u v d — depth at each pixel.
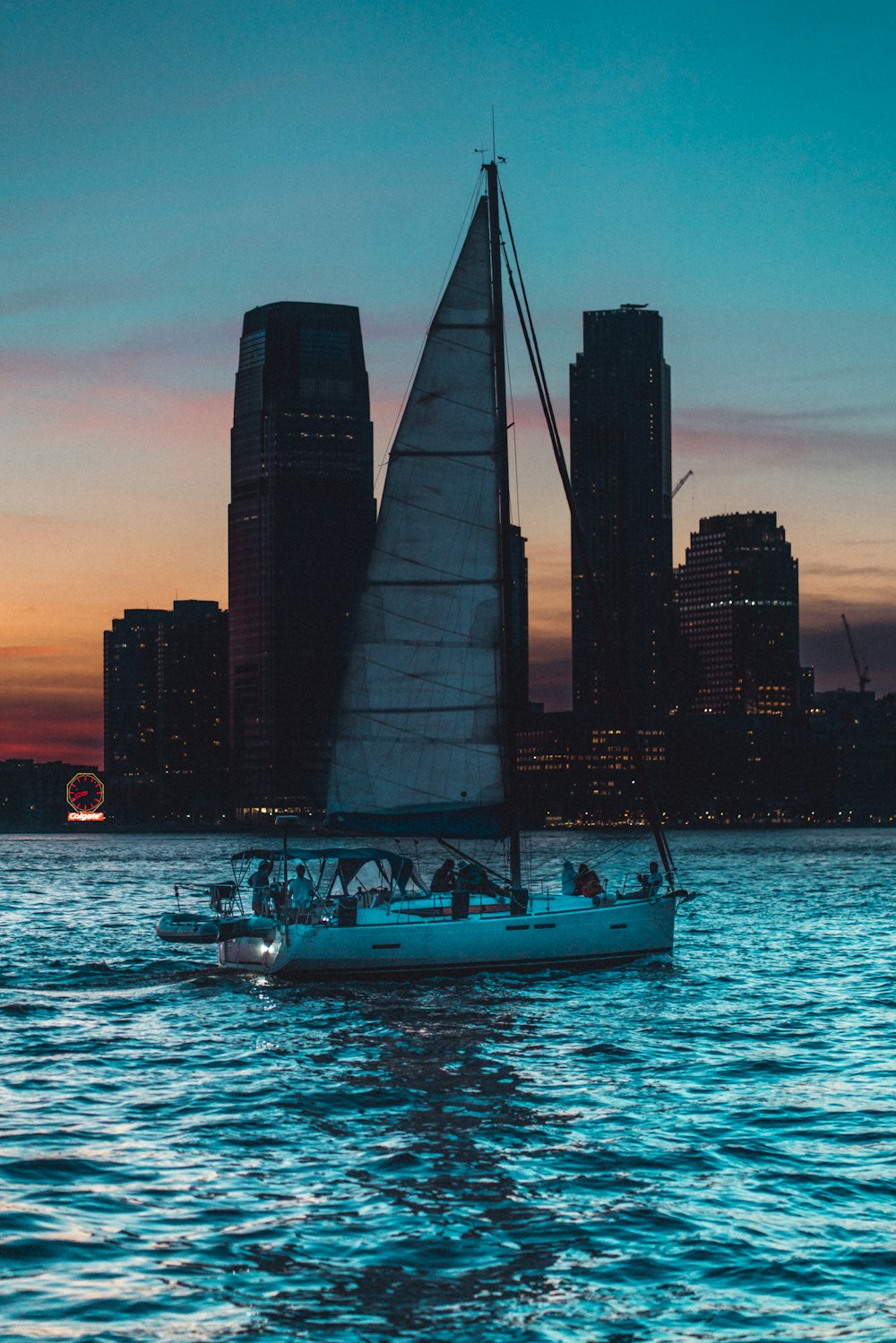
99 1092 32.72
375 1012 44.03
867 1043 39.62
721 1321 18.64
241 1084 33.56
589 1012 44.28
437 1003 45.47
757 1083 33.75
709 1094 32.47
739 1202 23.62
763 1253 21.14
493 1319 18.67
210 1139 28.05
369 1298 19.27
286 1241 21.55
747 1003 47.56
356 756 48.34
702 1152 26.97
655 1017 43.81
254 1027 41.84
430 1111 30.52
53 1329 18.06
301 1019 43.03
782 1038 40.28
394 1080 33.97
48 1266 20.34
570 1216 22.83
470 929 47.97
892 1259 20.84
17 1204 23.38
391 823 48.34
